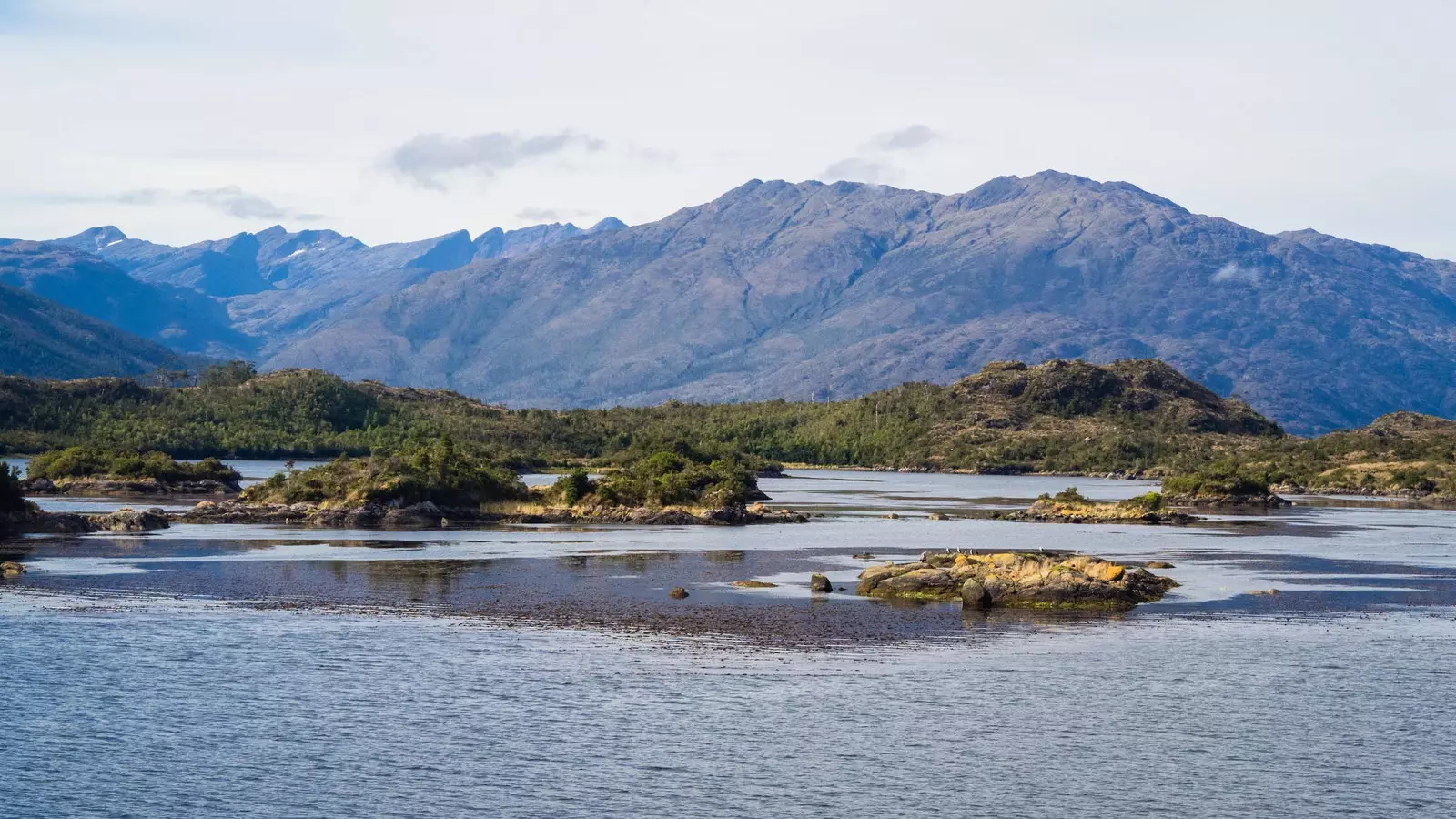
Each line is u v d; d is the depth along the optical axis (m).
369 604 93.31
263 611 89.88
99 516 152.62
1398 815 51.09
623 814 50.50
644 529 165.00
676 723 61.97
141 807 51.00
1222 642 81.62
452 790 52.94
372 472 171.12
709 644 79.56
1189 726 62.19
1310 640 82.69
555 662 74.00
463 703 65.12
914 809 51.34
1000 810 51.28
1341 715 64.12
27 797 51.88
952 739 59.91
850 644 80.06
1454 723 62.91
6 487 148.38
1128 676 71.94
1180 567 123.81
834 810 51.16
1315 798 52.78
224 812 50.59
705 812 50.84
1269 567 124.25
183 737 59.25
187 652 75.75
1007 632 84.94
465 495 177.75
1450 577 115.94
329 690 67.31
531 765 55.88
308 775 54.47
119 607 90.69
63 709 63.28
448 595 98.00
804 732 60.81
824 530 167.25
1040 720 63.06
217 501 199.00
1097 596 96.12
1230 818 50.69
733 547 138.75
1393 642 82.25
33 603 91.88
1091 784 54.16
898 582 99.81
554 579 108.19
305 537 143.62
